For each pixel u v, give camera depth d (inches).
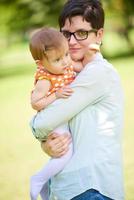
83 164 149.3
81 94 149.6
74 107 149.6
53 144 151.2
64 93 149.3
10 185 306.3
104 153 150.0
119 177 152.3
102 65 151.5
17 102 681.0
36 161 362.0
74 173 149.9
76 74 156.5
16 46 1732.3
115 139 152.6
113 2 1247.5
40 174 153.0
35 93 151.9
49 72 151.8
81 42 154.6
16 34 1432.1
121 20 1272.1
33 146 413.7
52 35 148.0
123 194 154.1
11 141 441.1
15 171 339.0
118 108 153.9
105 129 151.2
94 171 148.9
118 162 152.5
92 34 154.8
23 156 380.2
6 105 664.4
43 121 150.6
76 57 155.8
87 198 148.2
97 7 155.3
